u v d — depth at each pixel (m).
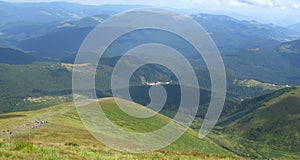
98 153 33.44
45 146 34.56
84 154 30.95
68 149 34.66
